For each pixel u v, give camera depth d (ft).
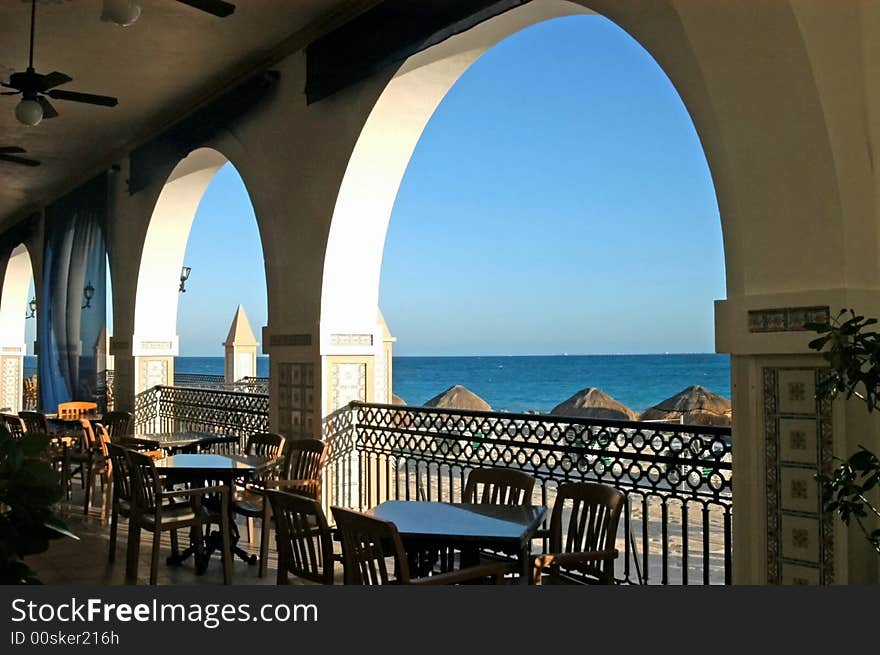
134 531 17.75
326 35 22.09
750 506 12.10
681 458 14.12
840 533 11.04
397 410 21.03
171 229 33.83
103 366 37.55
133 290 34.58
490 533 11.80
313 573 12.31
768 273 11.87
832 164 11.05
